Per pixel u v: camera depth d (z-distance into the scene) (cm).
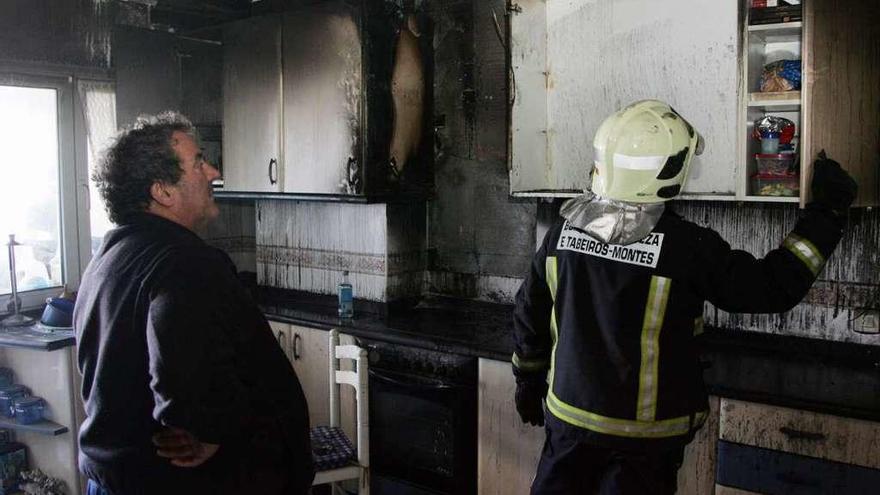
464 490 260
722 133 229
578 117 261
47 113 318
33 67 308
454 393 258
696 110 233
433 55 322
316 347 306
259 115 335
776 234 240
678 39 234
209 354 131
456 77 317
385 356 278
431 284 335
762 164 219
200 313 132
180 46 345
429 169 326
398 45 305
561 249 173
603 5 250
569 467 168
